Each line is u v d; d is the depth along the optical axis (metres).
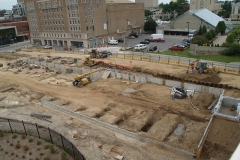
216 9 151.12
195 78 32.50
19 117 24.70
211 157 16.38
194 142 18.36
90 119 23.09
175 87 28.16
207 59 42.00
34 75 40.72
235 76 32.84
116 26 75.25
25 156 16.72
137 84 32.41
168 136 19.75
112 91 30.41
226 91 27.92
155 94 28.34
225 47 44.25
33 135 19.78
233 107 22.34
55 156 16.56
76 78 33.31
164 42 65.25
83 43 66.94
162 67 39.41
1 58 59.00
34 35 83.69
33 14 79.06
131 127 21.36
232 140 17.16
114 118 23.12
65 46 72.69
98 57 49.19
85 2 62.09
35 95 31.36
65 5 65.75
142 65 41.44
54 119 23.86
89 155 17.45
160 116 23.38
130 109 24.97
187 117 22.83
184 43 57.03
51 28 74.88
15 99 30.17
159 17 142.50
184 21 76.38
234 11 108.62
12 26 91.62
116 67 41.28
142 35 84.12
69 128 21.73
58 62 48.84
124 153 17.53
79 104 27.25
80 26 65.06
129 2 83.19
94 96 29.39
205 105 24.80
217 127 18.84
